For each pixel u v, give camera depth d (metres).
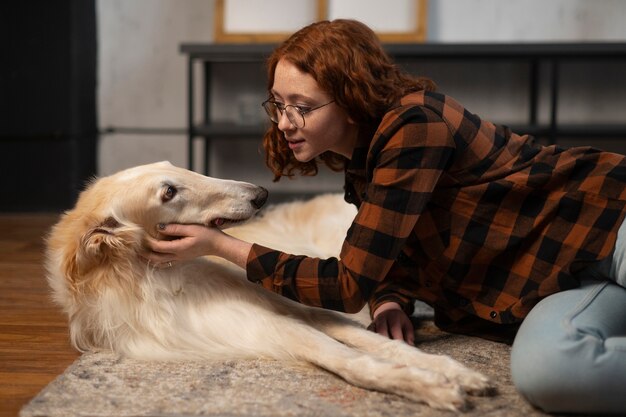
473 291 1.78
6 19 4.23
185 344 1.79
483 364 1.75
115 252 1.76
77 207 1.89
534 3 4.54
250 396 1.53
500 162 1.71
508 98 4.62
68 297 1.88
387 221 1.57
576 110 4.62
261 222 2.46
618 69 4.57
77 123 4.34
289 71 1.64
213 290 1.86
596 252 1.62
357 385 1.58
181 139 4.77
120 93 4.73
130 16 4.66
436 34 4.58
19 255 3.24
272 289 1.71
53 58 4.26
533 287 1.69
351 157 1.77
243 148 4.74
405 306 1.96
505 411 1.45
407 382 1.49
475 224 1.71
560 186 1.69
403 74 1.73
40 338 2.06
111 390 1.57
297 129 1.68
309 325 1.85
